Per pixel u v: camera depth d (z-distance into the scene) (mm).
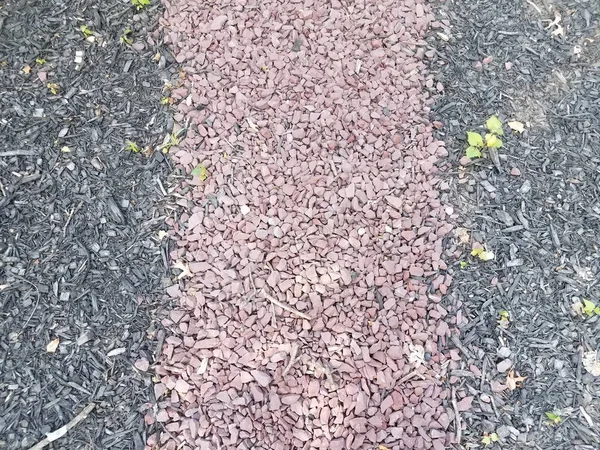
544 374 827
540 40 1059
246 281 844
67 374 793
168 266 860
